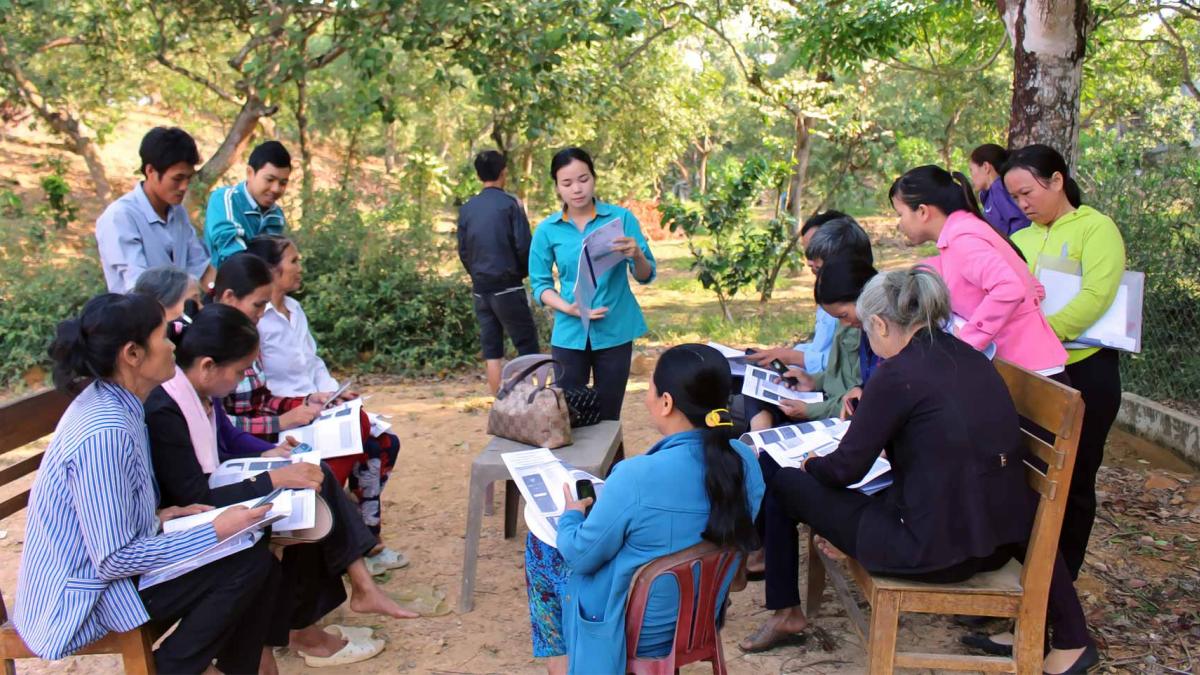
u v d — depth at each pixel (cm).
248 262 359
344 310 849
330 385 433
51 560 253
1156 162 735
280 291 405
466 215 656
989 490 277
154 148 407
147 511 266
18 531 476
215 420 335
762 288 1276
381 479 421
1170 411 598
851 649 353
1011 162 378
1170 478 537
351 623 376
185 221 449
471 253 659
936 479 276
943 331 293
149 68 1374
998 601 285
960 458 275
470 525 380
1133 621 366
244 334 300
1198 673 327
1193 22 1173
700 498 257
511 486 450
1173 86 1252
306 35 878
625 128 1742
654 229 2464
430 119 2066
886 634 288
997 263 328
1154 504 497
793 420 408
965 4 875
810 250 389
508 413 390
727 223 1116
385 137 2262
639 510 253
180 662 269
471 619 378
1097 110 1427
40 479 255
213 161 1020
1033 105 510
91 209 1966
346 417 370
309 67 868
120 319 253
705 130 2247
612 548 257
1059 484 274
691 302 1370
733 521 251
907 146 1825
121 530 253
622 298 480
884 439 284
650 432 639
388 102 894
